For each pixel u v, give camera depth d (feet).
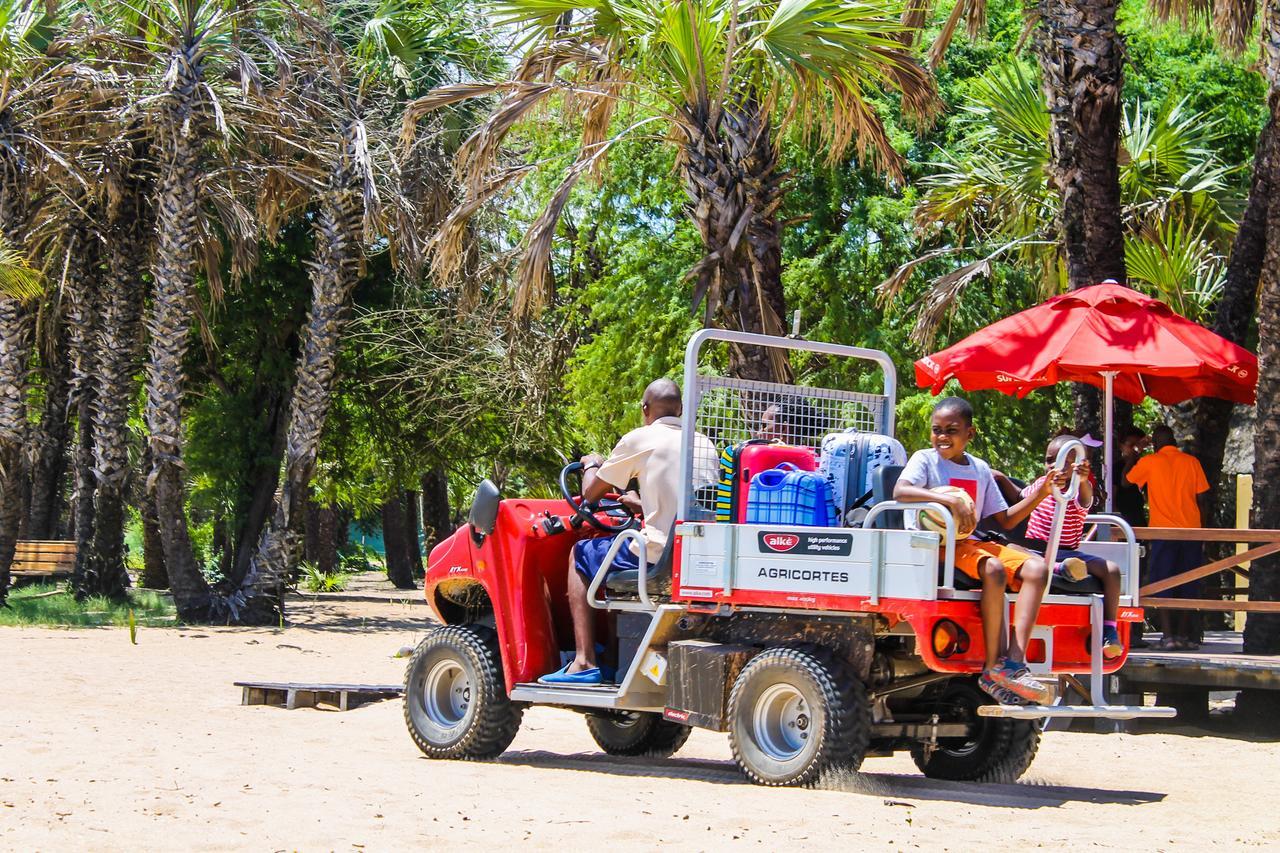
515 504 28.45
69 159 64.69
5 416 66.90
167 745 29.17
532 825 20.27
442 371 84.17
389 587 120.06
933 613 22.63
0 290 63.77
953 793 24.84
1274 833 21.58
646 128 77.77
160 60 66.39
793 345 27.58
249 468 79.25
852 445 25.12
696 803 22.49
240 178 68.95
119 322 70.69
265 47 71.00
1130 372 41.09
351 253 70.44
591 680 27.12
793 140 70.13
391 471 91.71
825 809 21.98
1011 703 23.30
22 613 65.77
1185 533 36.22
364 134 66.08
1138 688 38.37
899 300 73.77
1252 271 48.91
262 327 79.36
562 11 46.85
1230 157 80.23
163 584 97.19
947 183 66.23
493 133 47.42
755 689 24.66
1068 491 24.39
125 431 72.74
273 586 68.85
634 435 26.84
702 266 46.32
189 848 18.26
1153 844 20.10
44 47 68.39
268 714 37.29
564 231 94.79
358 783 24.02
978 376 42.70
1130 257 60.13
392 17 70.44
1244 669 35.04
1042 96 61.16
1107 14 46.68
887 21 44.98
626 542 27.17
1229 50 49.85
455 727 28.55
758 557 24.70
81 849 18.08
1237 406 81.35
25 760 26.17
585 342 94.27
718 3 45.52
